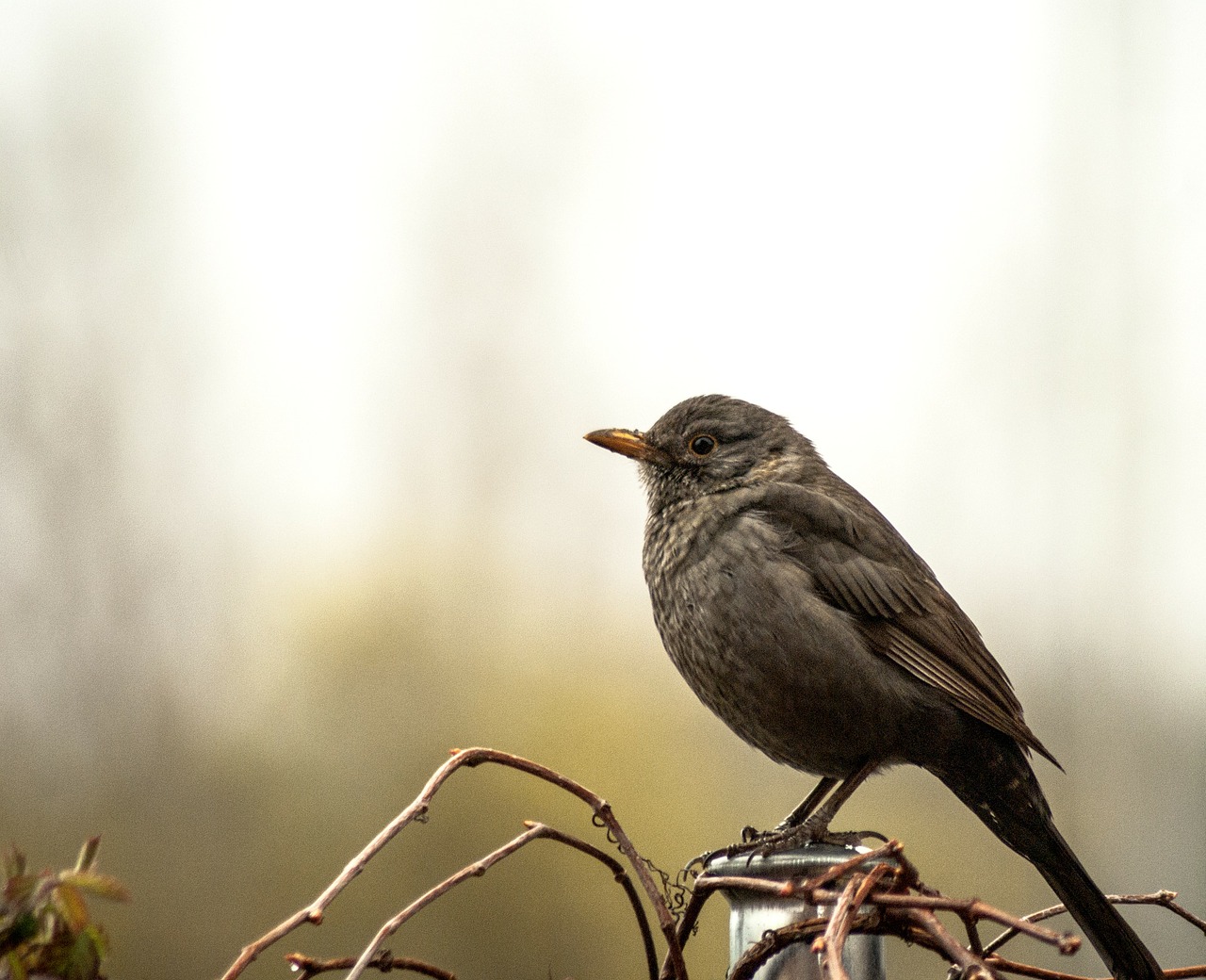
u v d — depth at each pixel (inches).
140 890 623.8
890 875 152.5
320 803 631.8
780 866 181.0
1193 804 657.6
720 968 513.7
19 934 129.5
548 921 559.8
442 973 177.5
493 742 634.2
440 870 572.1
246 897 622.2
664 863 600.1
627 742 639.1
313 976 199.0
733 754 665.6
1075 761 668.1
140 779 700.0
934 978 546.6
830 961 136.9
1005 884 604.4
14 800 705.6
